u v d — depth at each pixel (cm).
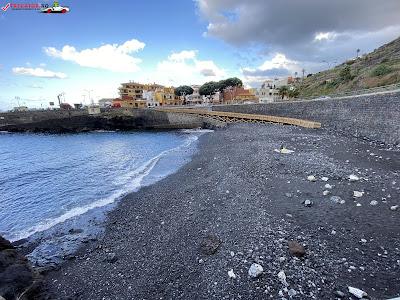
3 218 1812
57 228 1605
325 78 11750
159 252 1202
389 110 3175
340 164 2278
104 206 1925
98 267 1154
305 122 4928
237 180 2066
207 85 12225
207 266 1032
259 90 11512
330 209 1452
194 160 3222
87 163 3500
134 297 929
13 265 1029
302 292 847
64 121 8394
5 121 8512
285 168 2248
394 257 1015
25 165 3491
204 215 1514
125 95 12900
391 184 1750
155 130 7962
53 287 1043
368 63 10388
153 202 1897
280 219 1354
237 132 5200
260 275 930
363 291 831
